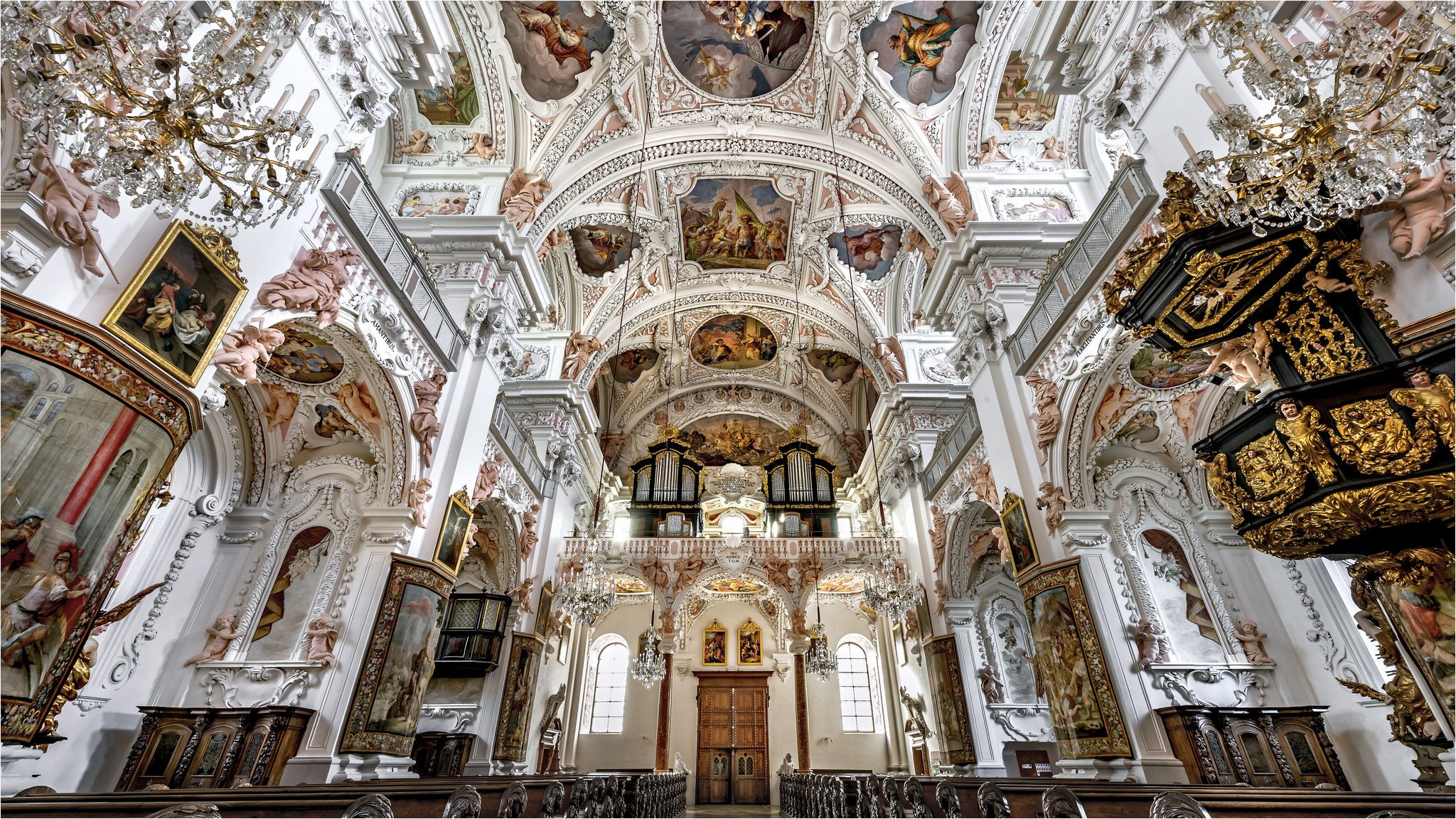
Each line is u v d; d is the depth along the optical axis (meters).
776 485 23.86
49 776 6.98
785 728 20.19
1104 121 7.14
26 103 3.68
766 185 16.47
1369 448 4.08
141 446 4.77
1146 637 8.75
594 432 20.39
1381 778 8.20
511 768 13.16
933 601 15.09
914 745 16.08
